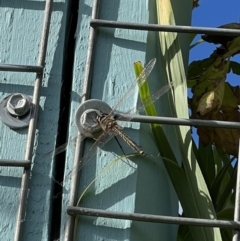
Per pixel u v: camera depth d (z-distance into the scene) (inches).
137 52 21.3
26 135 20.5
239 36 21.9
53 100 20.8
